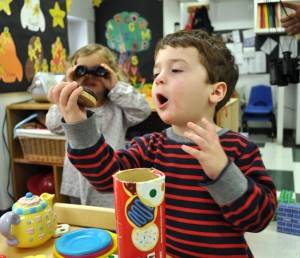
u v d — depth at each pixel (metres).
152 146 0.71
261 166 0.61
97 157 0.59
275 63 2.37
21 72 2.41
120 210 0.43
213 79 0.61
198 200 0.62
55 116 1.56
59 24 2.89
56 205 0.78
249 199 0.49
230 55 0.68
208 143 0.48
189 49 0.59
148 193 0.42
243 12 4.82
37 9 2.57
